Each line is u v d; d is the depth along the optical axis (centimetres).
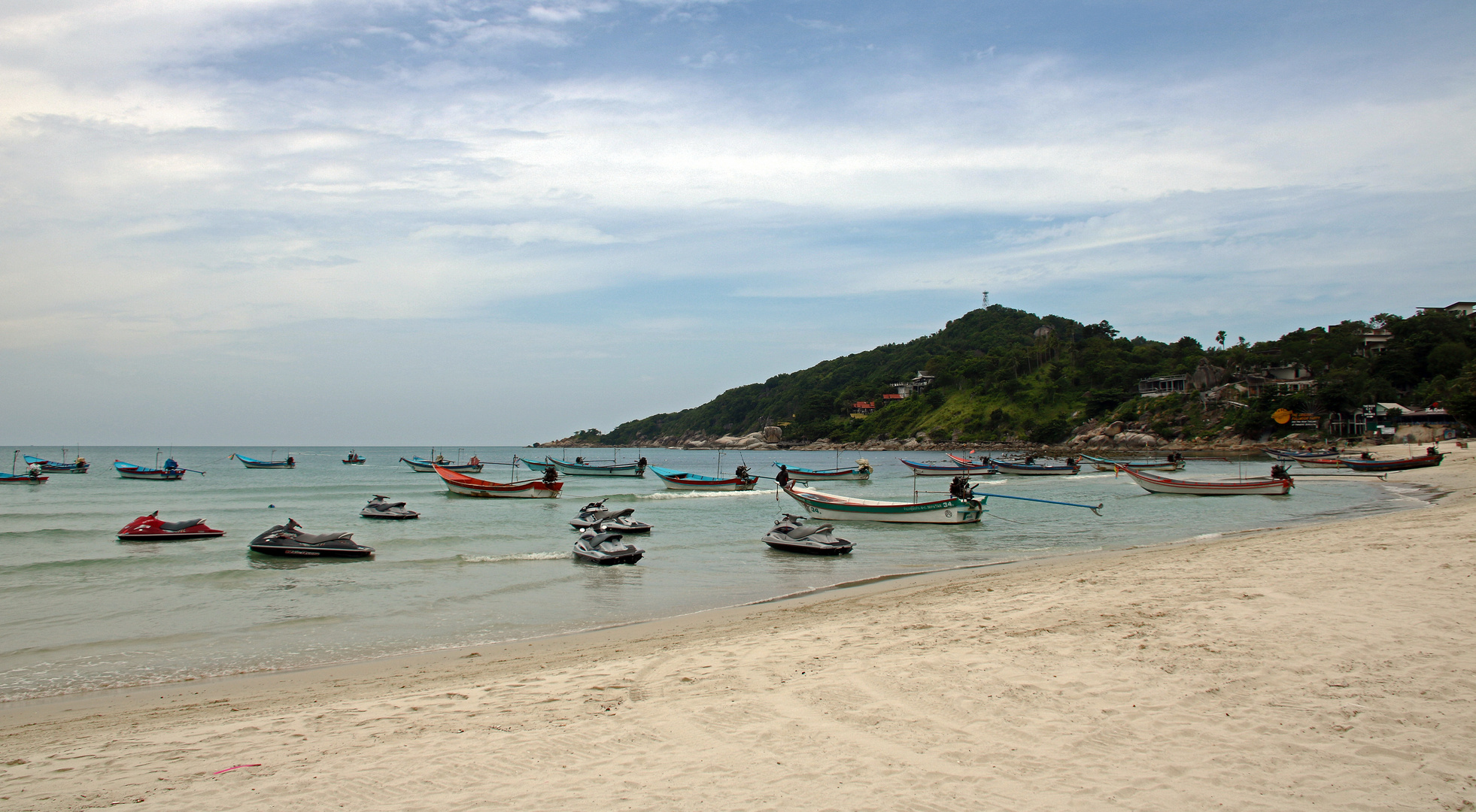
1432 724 633
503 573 2159
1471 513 2419
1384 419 10906
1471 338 12350
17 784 647
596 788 592
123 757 720
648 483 7669
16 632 1500
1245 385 14462
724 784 588
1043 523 3559
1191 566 1625
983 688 801
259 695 1036
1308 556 1619
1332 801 519
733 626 1395
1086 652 915
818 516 3716
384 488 6456
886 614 1338
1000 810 524
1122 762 597
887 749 648
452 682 1047
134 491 6084
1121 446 14762
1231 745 618
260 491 6103
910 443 19275
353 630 1502
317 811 566
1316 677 763
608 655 1177
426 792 596
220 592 1889
